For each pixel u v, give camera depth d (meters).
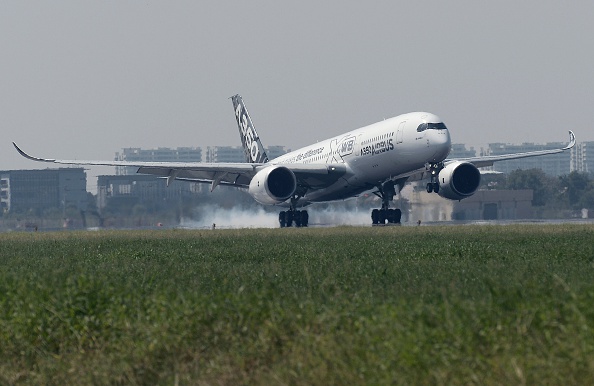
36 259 116.44
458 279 68.88
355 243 133.25
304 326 48.19
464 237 143.50
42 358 51.97
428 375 39.62
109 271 86.81
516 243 124.62
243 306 51.91
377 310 49.16
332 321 47.12
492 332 42.72
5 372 50.25
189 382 45.69
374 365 41.16
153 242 155.12
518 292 50.22
